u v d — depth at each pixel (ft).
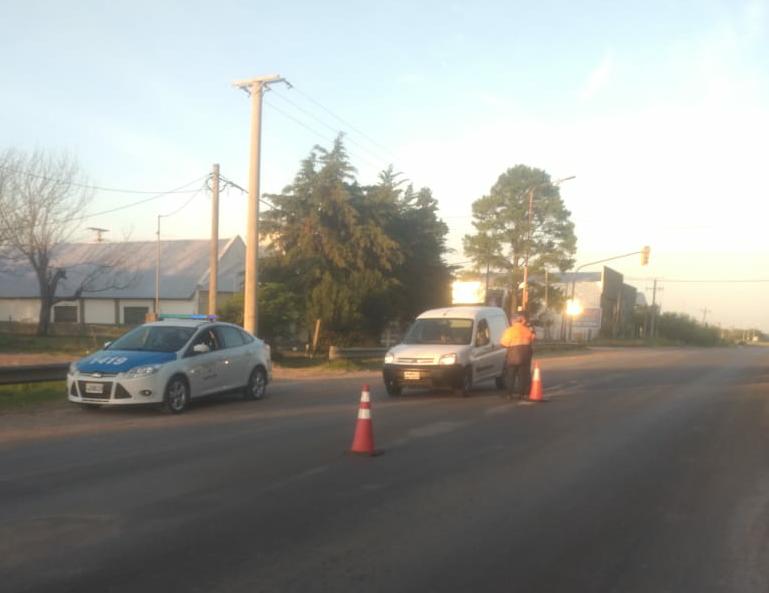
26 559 17.34
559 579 16.65
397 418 41.04
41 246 123.13
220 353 45.98
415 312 131.34
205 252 173.99
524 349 50.72
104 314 164.86
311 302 95.81
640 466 28.94
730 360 122.31
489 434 35.88
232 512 21.43
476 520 21.06
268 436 34.35
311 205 118.01
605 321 265.95
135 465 27.68
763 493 24.93
